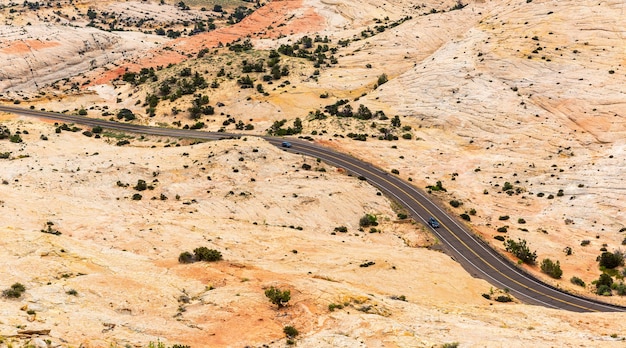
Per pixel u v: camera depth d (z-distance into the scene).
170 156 98.00
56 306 30.88
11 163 87.25
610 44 138.62
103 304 33.19
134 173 86.56
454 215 85.88
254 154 98.19
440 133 127.25
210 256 49.34
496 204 92.94
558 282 64.88
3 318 26.83
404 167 107.62
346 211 82.62
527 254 70.75
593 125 115.38
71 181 80.00
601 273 69.12
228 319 33.84
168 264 46.69
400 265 59.03
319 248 63.16
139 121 143.00
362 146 117.00
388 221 82.62
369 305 38.16
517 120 123.44
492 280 64.44
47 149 104.12
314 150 112.06
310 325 33.94
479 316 40.78
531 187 98.56
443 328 35.34
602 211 85.75
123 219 62.97
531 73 136.25
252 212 76.94
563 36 147.12
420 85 148.00
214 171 89.88
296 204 81.06
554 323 40.16
